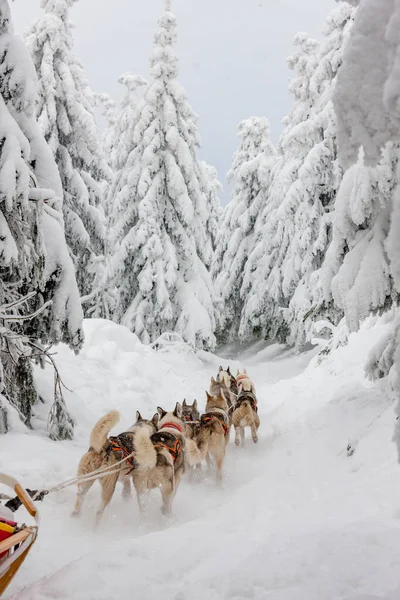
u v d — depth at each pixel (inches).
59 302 329.4
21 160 277.7
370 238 328.8
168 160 819.4
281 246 935.0
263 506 219.9
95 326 623.8
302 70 904.3
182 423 272.7
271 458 322.0
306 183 808.9
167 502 227.1
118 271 817.5
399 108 60.8
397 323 88.8
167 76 834.2
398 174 78.3
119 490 257.6
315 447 304.8
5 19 293.7
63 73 727.1
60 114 733.9
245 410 366.9
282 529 175.3
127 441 224.4
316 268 860.0
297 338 872.9
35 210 295.1
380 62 66.1
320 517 186.7
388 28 62.8
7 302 307.1
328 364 558.3
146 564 148.9
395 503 181.9
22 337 294.2
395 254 71.0
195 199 853.8
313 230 850.1
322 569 129.0
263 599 119.5
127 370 550.3
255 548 156.0
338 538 145.2
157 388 555.2
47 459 274.5
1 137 279.6
